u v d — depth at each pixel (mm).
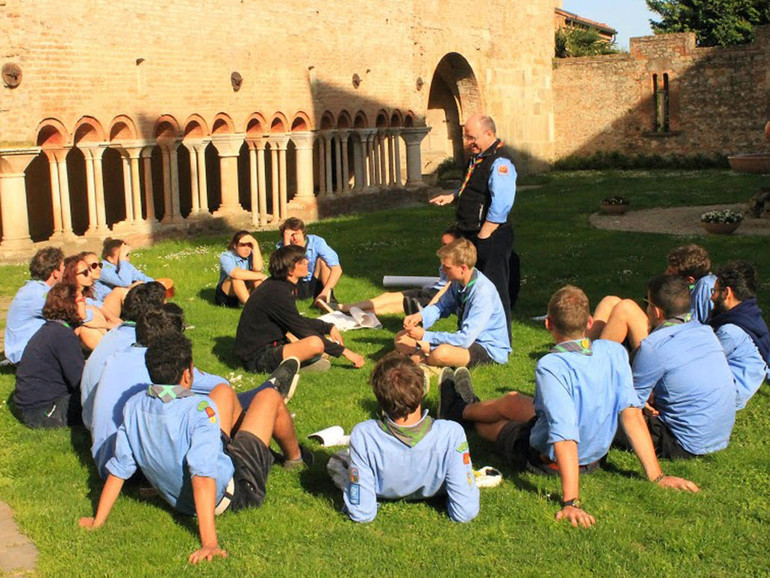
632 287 12297
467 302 7996
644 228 18594
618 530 5148
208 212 20297
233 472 5348
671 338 6184
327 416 7074
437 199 9742
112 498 5277
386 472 5270
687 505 5441
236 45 20531
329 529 5238
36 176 21422
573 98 36938
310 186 23344
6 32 15492
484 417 6449
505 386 7734
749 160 19297
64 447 6578
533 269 13781
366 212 24688
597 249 15570
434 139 34000
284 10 21828
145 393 5262
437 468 5250
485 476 5797
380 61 25656
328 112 23719
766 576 4695
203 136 19969
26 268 15109
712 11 40500
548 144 37000
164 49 18719
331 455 6301
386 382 5148
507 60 33688
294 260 8188
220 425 5516
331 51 23609
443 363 7797
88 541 5102
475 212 8984
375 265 14492
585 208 22531
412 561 4867
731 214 17094
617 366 5711
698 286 7777
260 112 21438
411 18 26953
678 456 6180
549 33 36562
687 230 18031
